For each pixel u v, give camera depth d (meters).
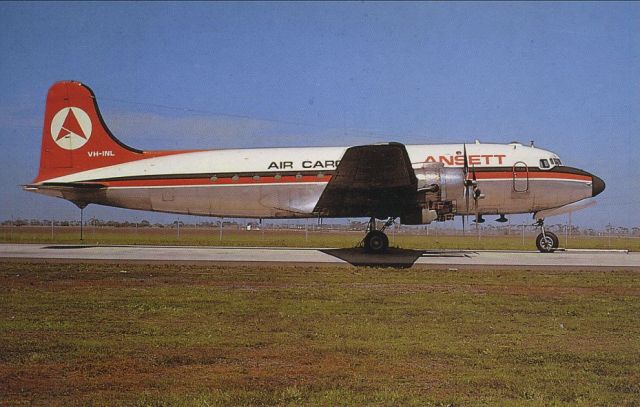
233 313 11.59
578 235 71.88
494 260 20.09
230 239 42.06
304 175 22.92
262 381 7.30
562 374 7.63
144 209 24.11
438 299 13.25
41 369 7.73
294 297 13.43
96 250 23.77
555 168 22.58
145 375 7.51
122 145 24.55
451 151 22.64
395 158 18.42
